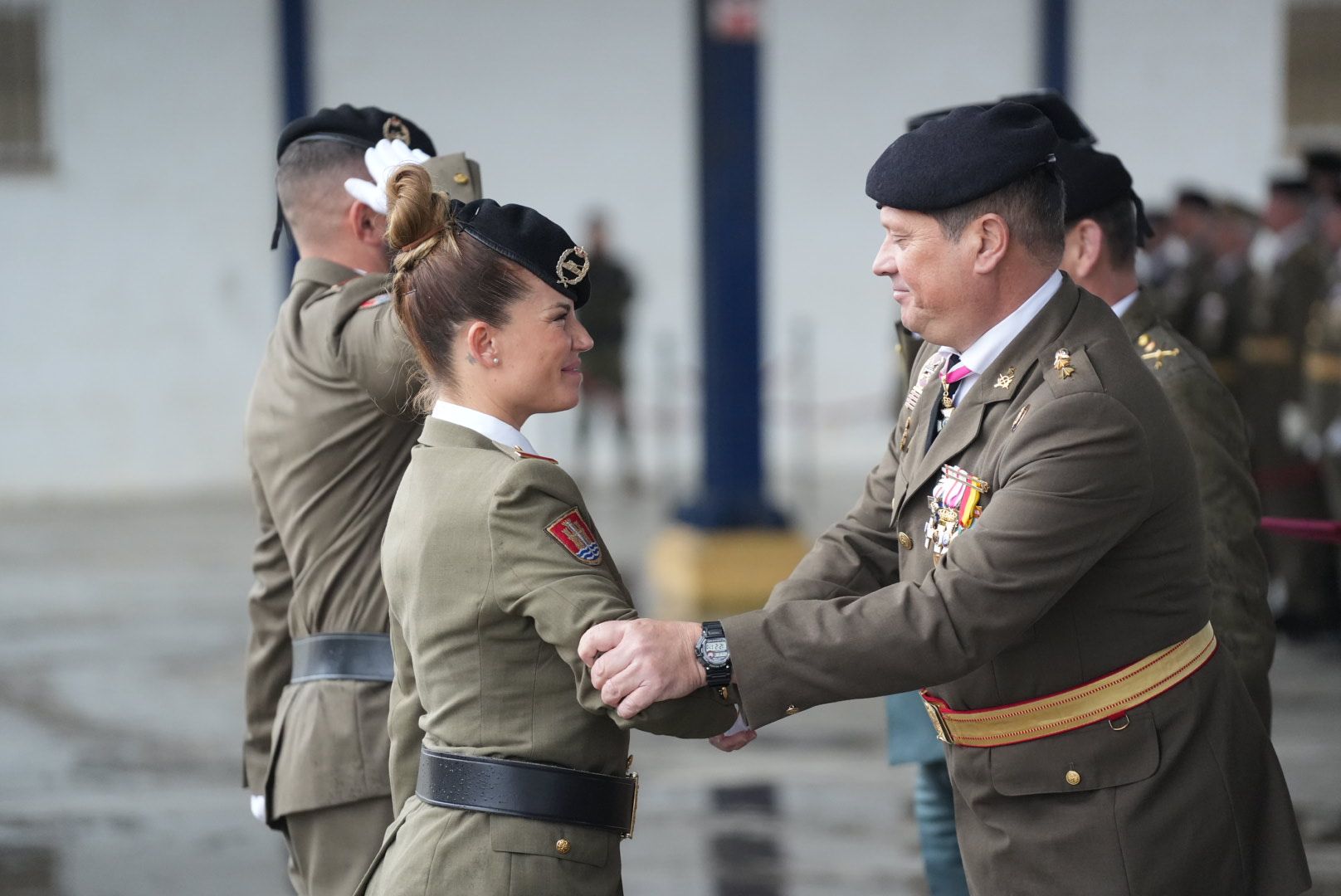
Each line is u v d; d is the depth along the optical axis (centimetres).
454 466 741
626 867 1537
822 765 1883
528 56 4262
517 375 747
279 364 970
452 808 733
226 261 4147
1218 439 932
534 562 716
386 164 923
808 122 4397
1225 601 909
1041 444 743
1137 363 773
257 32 4106
